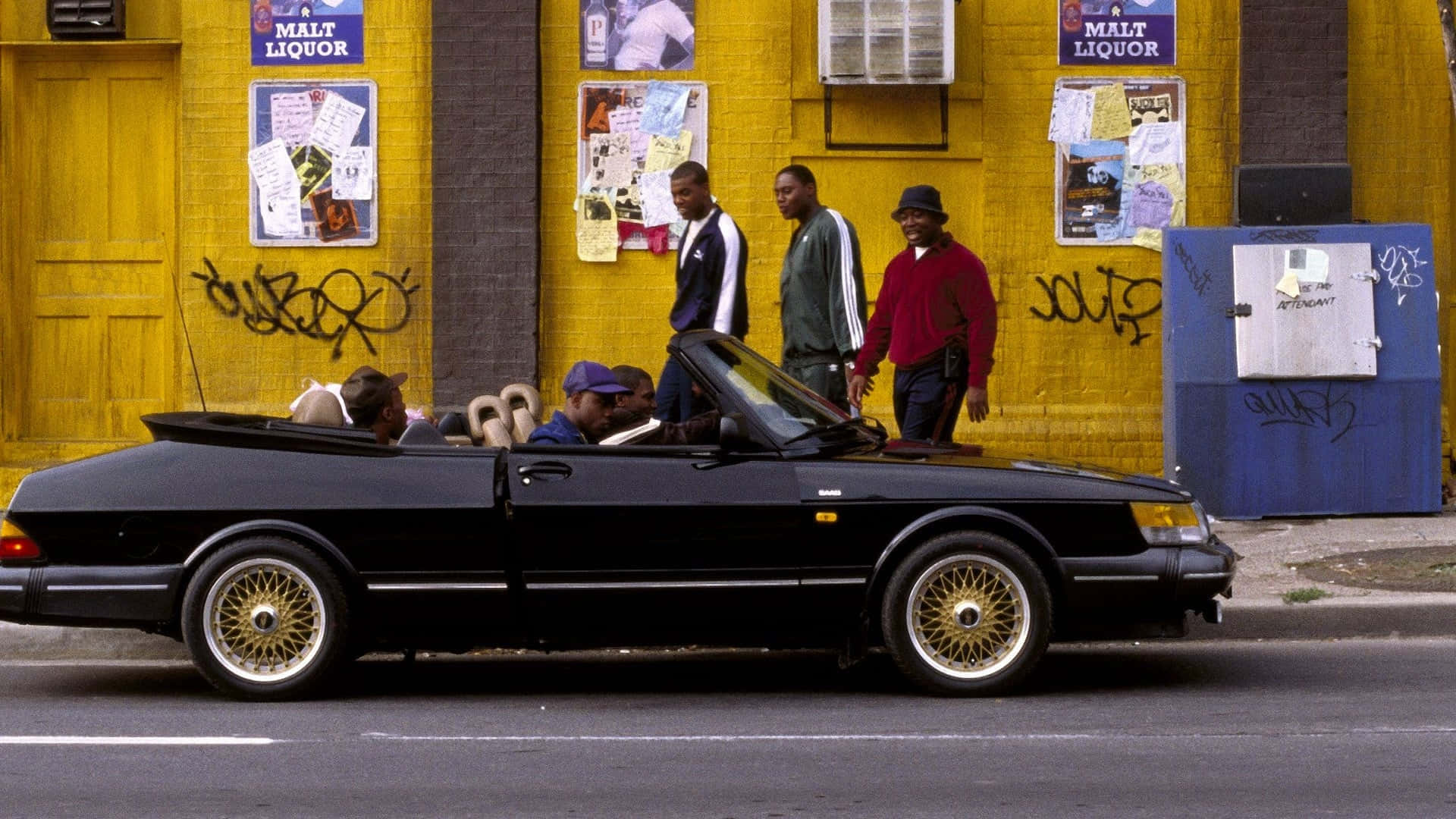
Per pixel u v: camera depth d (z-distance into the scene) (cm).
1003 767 675
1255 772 660
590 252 1390
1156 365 1387
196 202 1398
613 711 805
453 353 1383
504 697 842
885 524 804
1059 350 1388
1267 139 1363
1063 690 834
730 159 1385
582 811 617
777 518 804
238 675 815
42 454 1416
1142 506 809
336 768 686
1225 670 880
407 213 1392
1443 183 1380
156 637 973
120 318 1423
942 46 1345
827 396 1080
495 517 805
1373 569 1069
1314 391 1269
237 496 811
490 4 1373
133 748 726
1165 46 1374
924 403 1059
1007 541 802
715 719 780
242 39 1390
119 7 1391
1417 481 1270
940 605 806
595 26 1382
